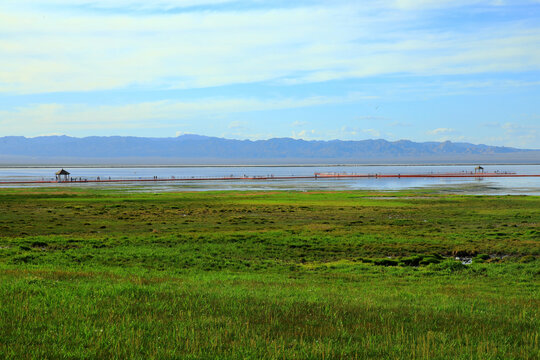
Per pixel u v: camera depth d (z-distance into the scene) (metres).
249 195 96.38
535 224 52.03
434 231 46.88
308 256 34.69
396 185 142.00
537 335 14.28
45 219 55.47
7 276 22.05
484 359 11.99
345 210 67.38
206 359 11.38
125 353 11.48
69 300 16.88
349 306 17.70
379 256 35.00
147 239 40.50
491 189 120.31
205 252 35.00
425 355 12.12
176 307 16.67
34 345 11.84
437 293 22.33
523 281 26.41
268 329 14.08
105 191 111.44
